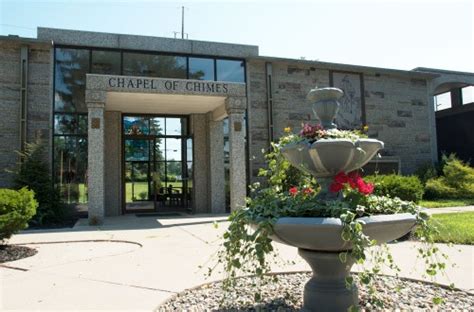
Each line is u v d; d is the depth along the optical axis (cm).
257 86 1598
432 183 1695
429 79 1919
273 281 471
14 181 1234
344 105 1736
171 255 671
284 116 1620
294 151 378
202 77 1542
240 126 1254
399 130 1828
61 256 672
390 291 439
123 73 1449
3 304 404
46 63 1366
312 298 368
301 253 375
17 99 1331
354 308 310
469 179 1717
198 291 451
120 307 392
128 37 1461
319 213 338
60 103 1373
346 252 324
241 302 405
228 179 1534
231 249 363
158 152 1552
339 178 362
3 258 652
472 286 453
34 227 1104
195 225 1089
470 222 959
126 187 1500
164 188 1552
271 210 349
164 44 1501
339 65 1702
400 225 334
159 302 408
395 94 1839
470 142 2152
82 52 1416
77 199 1351
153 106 1407
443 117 2298
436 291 436
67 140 1365
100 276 523
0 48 1330
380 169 1764
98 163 1136
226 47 1574
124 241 832
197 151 1539
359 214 333
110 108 1428
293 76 1656
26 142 1313
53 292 447
